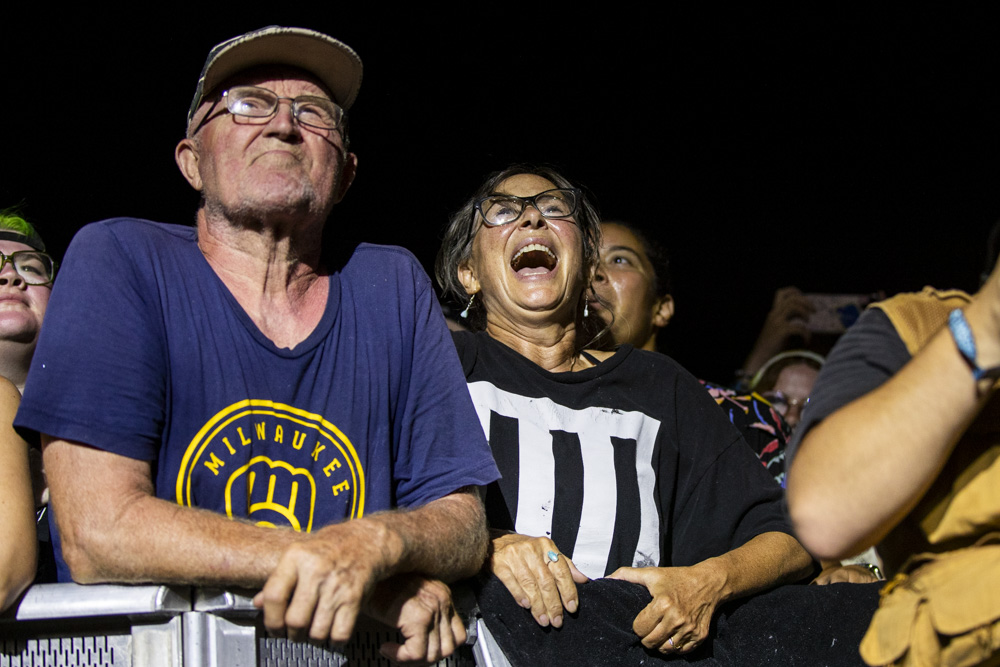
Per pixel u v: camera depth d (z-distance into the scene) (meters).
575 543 1.93
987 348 0.98
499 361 2.15
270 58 1.74
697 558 2.05
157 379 1.52
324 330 1.67
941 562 1.11
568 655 1.62
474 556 1.59
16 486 1.52
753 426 2.84
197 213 1.80
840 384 1.13
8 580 1.39
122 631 1.38
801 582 2.08
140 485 1.44
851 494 1.04
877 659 1.13
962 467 1.11
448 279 2.55
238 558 1.34
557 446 2.02
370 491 1.62
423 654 1.45
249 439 1.54
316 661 1.47
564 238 2.34
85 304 1.51
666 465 2.09
